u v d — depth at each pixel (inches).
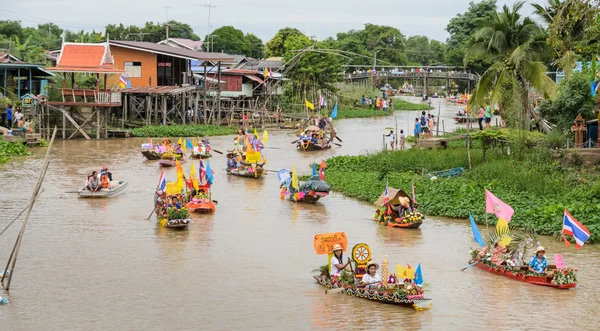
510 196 1291.8
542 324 745.6
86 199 1389.0
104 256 996.6
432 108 4045.3
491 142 1740.9
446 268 941.8
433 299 820.6
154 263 965.2
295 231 1147.3
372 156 1844.2
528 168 1488.7
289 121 3265.3
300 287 866.1
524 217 1165.7
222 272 925.8
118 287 864.3
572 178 1407.5
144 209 1304.1
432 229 1157.1
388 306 799.1
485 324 745.6
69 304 805.2
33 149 2118.6
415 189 1400.1
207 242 1075.9
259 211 1298.0
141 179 1626.5
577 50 1482.5
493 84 1847.9
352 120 3363.7
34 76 2600.9
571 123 1790.1
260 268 943.7
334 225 1190.3
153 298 826.2
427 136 2225.6
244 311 784.3
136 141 2395.4
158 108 2923.2
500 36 1803.6
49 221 1201.4
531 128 1911.9
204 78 2874.0
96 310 787.4
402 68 5191.9
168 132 2564.0
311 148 2224.4
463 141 2025.1
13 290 851.4
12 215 1242.0
